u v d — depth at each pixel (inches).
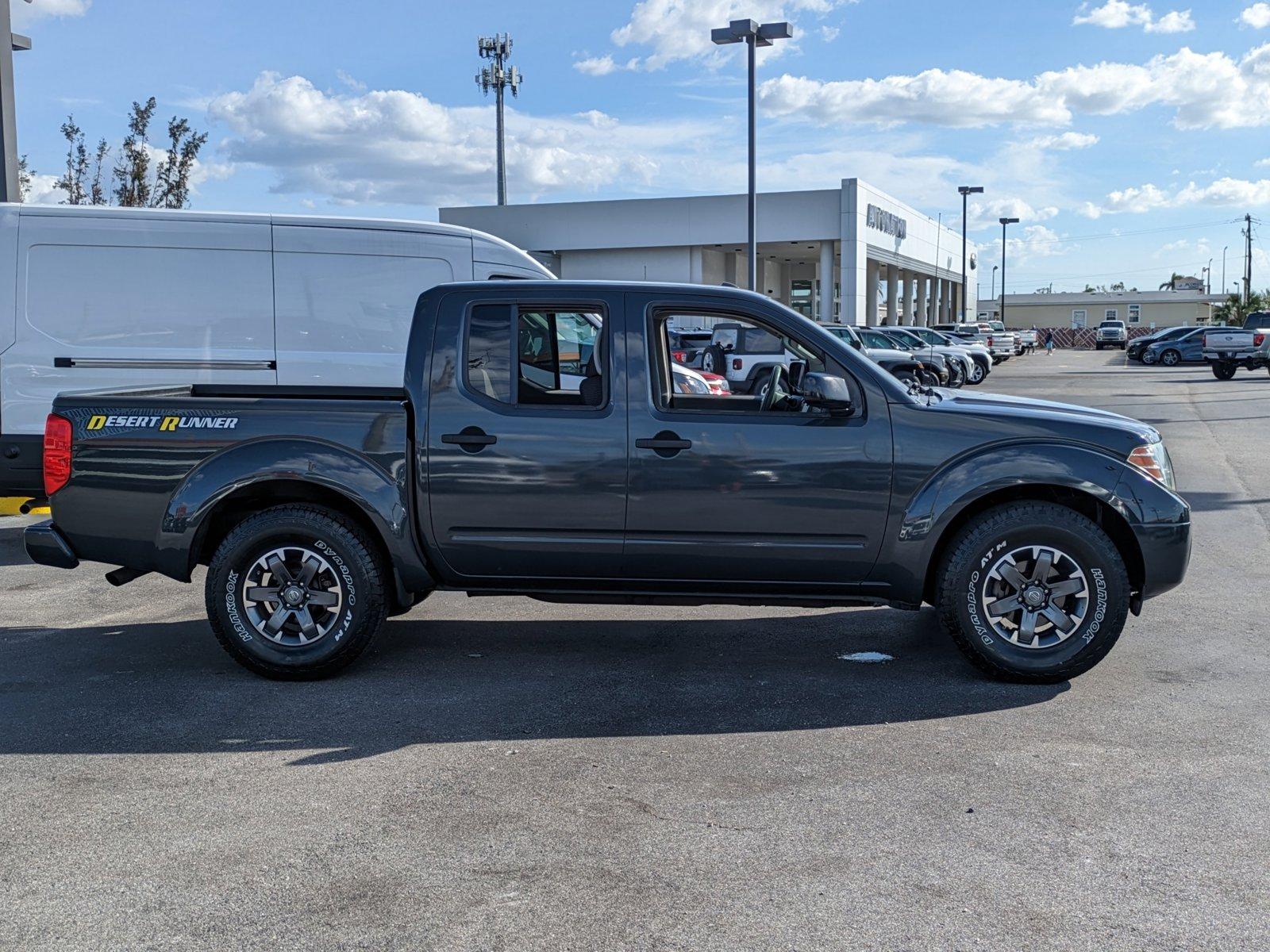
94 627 274.8
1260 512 422.0
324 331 385.1
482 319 224.1
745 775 175.2
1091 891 137.3
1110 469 214.5
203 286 376.8
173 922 131.6
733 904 134.6
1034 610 216.4
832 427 217.3
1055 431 217.2
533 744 190.1
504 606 292.8
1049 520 213.5
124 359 372.2
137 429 224.7
